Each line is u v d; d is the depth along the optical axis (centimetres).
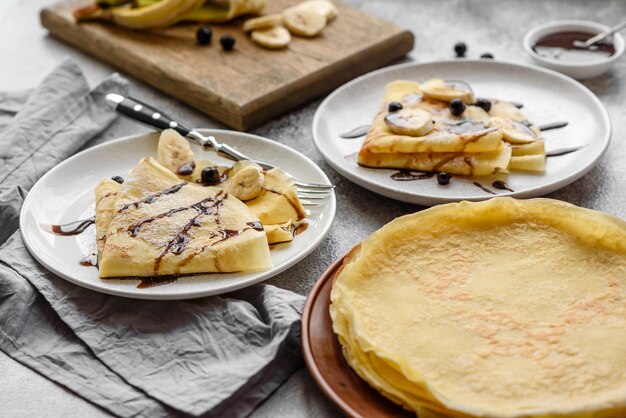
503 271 80
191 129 99
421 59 115
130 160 97
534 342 75
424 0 126
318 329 79
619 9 122
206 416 76
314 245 86
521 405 71
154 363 80
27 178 96
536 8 123
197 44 113
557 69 110
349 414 74
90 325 83
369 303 78
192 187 89
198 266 84
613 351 74
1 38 122
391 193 92
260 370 78
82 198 93
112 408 78
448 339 75
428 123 96
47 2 130
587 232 81
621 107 107
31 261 87
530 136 96
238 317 81
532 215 83
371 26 115
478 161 94
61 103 104
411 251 81
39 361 81
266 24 113
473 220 83
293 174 94
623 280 79
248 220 86
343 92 104
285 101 106
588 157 95
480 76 107
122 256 84
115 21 117
